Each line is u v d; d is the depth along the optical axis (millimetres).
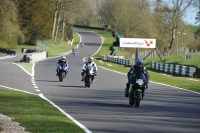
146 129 33031
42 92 66938
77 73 117688
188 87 88500
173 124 36344
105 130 31797
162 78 115688
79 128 30938
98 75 115000
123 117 40062
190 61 183375
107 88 78438
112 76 113562
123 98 60969
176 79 113875
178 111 47031
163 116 41938
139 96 49156
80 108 46656
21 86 76188
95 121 36625
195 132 32312
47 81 89250
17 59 180125
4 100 48844
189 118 41062
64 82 88875
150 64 181375
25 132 28109
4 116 35344
